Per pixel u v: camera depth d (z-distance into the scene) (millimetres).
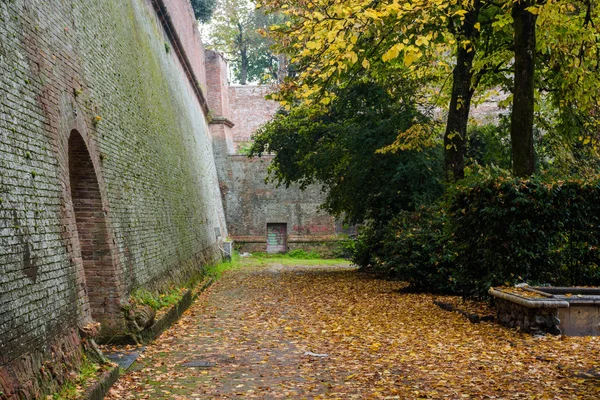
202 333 11930
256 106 46625
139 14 16766
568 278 12398
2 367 5402
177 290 15914
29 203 6645
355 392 7430
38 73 7527
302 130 25922
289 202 39969
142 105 15141
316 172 26594
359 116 23016
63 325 7273
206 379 8258
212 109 39875
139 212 13305
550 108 20188
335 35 11906
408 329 11602
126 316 10453
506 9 15094
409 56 11422
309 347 10383
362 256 25953
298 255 39000
